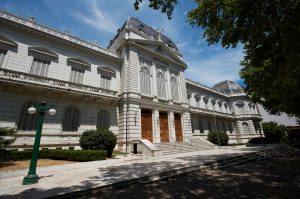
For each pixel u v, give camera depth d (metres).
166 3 7.68
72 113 19.38
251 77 16.52
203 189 7.18
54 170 10.57
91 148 15.92
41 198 6.01
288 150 23.33
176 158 15.40
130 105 21.77
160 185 8.03
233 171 10.64
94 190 7.14
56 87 17.42
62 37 20.44
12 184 7.78
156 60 28.02
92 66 22.31
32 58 17.77
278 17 7.14
